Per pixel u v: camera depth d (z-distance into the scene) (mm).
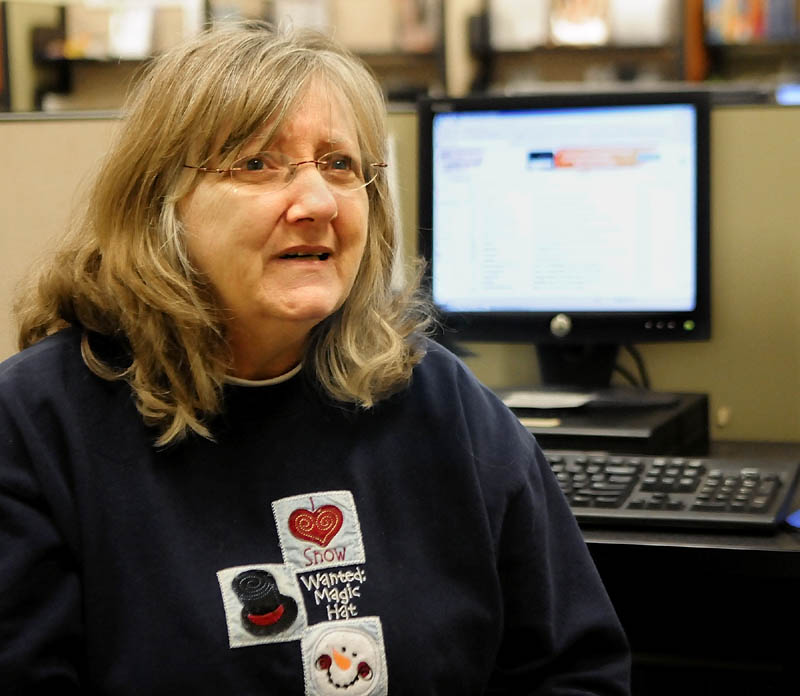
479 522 1224
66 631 1100
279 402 1203
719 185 2051
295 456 1188
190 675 1091
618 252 1973
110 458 1134
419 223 2023
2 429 1120
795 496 1617
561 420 1824
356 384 1208
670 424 1827
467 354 2170
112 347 1198
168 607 1101
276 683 1111
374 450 1221
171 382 1152
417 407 1255
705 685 2016
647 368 2107
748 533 1455
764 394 2070
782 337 2053
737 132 2035
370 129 1221
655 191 1952
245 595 1116
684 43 5637
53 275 1222
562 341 2000
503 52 5988
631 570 1463
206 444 1166
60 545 1110
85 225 1219
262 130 1124
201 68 1136
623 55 5875
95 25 5078
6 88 4801
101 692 1109
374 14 5887
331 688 1124
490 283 2014
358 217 1176
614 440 1744
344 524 1178
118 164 1154
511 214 1996
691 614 2025
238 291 1139
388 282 1296
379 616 1152
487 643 1224
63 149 2068
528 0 5832
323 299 1135
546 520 1304
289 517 1161
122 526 1116
